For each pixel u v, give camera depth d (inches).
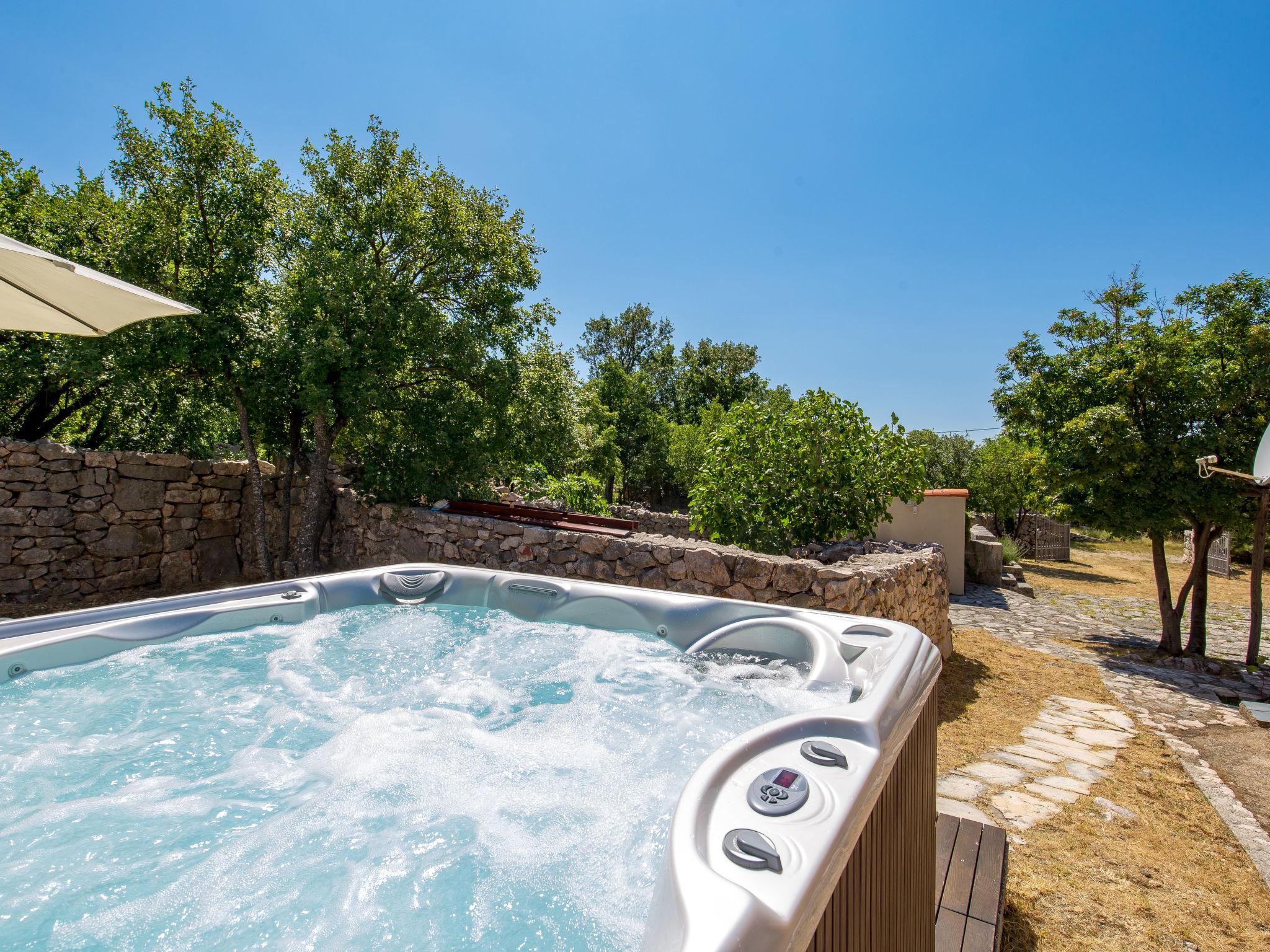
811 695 95.7
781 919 32.0
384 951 52.6
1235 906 90.6
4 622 103.2
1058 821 113.8
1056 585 469.7
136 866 63.5
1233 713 188.9
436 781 80.1
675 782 78.9
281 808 74.0
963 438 765.3
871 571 178.1
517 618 149.8
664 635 133.9
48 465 220.4
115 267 222.5
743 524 261.7
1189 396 261.1
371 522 273.4
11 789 76.8
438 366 280.4
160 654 114.6
